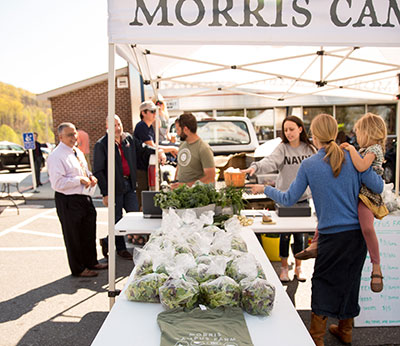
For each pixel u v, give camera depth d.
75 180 3.90
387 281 2.92
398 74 4.68
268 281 1.78
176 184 3.53
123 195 4.56
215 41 2.45
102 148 4.20
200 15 2.42
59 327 3.07
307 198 3.53
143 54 3.67
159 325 1.44
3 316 3.27
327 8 2.44
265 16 2.43
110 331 1.42
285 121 3.54
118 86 12.39
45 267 4.46
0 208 8.37
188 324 1.43
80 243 4.09
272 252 4.55
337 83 5.25
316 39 2.46
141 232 2.90
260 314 1.54
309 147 3.59
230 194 3.07
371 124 2.35
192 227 2.26
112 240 2.82
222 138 6.39
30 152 10.49
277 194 2.45
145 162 5.09
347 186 2.20
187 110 12.18
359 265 2.28
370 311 2.94
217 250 1.97
